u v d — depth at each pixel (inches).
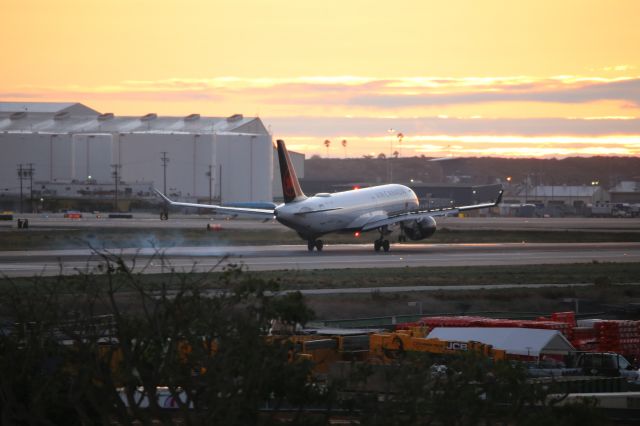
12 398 3786.9
